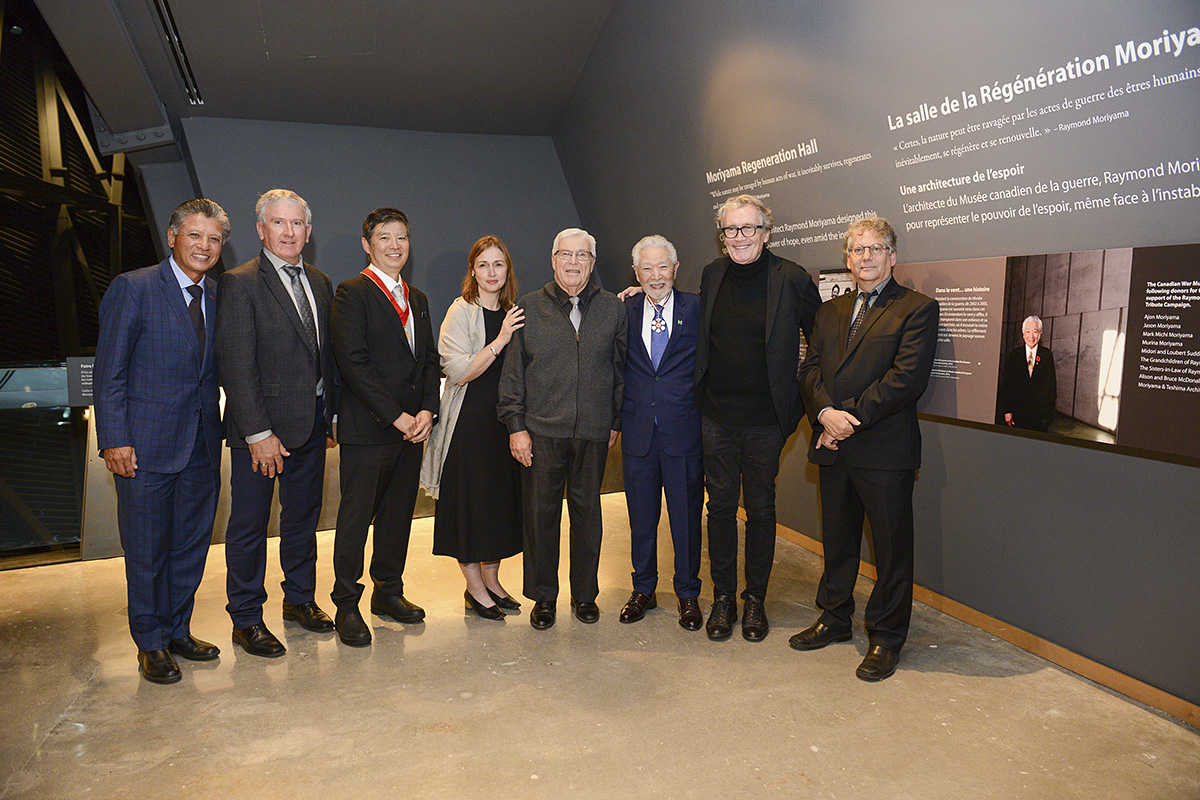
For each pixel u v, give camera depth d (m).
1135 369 2.17
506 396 2.88
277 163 5.14
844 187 3.25
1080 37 2.14
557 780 1.97
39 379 3.91
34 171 6.96
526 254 6.01
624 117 4.75
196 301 2.58
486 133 5.66
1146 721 2.23
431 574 3.66
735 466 2.88
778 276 2.73
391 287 2.86
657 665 2.65
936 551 3.11
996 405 2.65
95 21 3.90
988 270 2.63
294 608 3.01
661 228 4.96
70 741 2.18
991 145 2.53
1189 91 1.94
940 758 2.05
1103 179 2.21
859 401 2.49
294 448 2.74
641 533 3.04
